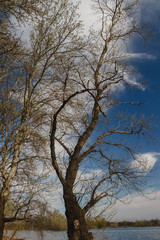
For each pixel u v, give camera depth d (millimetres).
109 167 7691
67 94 9938
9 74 7762
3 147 7840
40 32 8812
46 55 9234
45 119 10266
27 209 8250
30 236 9188
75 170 6750
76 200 6191
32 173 10062
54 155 6789
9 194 9188
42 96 10258
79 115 9297
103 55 8852
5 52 7273
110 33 9398
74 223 5621
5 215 9477
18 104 8391
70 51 9281
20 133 8430
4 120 7695
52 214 9406
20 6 7203
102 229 7379
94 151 7562
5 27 7004
